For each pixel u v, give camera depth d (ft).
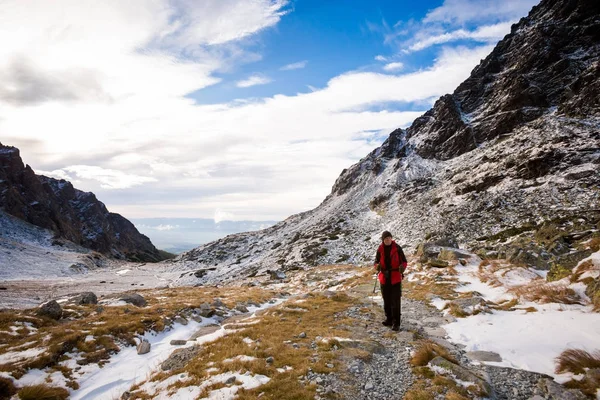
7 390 25.99
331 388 20.94
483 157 289.12
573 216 129.39
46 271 314.76
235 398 20.67
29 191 597.52
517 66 400.47
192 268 399.65
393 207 310.45
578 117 248.32
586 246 48.14
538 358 22.95
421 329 32.96
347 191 483.10
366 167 513.86
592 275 34.37
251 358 27.20
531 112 330.34
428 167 368.48
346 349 27.40
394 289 32.76
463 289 50.85
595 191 154.61
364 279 80.43
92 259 456.04
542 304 34.04
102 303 60.18
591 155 189.37
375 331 32.48
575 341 23.95
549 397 17.88
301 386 21.35
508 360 23.50
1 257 304.71
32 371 29.25
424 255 83.20
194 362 29.37
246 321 44.98
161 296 81.66
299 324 37.81
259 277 209.26
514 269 56.49
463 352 25.95
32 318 43.88
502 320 32.07
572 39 387.75
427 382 20.66
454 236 169.58
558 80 348.79
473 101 442.09
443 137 403.13
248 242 467.11
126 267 486.38
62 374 29.94
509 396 18.69
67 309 51.98
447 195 254.27
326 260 221.87
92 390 27.96
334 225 324.39
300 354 27.17
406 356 25.52
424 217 234.99
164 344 39.37
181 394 23.03
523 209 168.66
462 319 34.91
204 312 54.13
